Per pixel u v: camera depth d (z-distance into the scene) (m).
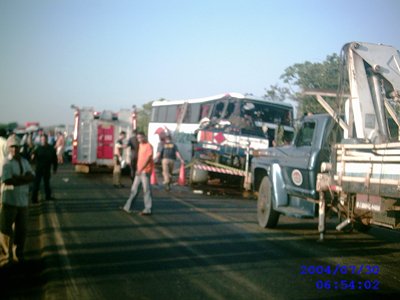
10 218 6.77
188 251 7.77
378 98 8.41
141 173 11.48
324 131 8.96
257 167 10.95
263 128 15.35
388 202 6.68
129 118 23.70
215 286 5.98
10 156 6.75
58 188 16.56
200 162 18.41
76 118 22.95
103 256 7.31
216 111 22.41
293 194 9.62
